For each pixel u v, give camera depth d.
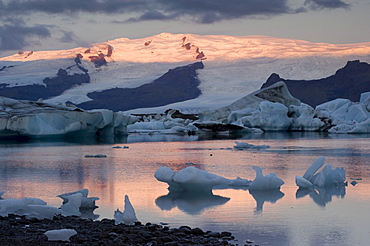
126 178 15.56
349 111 53.97
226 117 57.66
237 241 8.11
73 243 6.85
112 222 8.91
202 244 7.32
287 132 51.28
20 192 12.91
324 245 7.94
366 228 9.02
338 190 12.99
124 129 48.75
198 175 12.67
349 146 29.91
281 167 18.44
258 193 12.57
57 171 17.47
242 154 24.58
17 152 26.36
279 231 8.79
